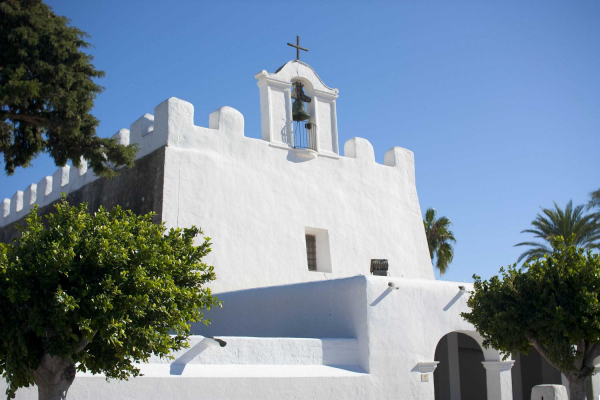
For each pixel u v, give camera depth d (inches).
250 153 821.2
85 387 464.8
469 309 705.6
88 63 623.5
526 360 1040.2
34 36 583.8
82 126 618.8
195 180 761.0
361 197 916.6
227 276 754.2
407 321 654.5
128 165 653.9
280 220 820.6
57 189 981.2
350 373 603.8
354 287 644.1
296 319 691.4
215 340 538.9
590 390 862.5
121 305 369.1
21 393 462.6
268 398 545.0
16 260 367.2
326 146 902.4
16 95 554.9
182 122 773.3
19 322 367.9
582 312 533.6
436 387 933.2
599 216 1246.9
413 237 963.3
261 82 871.1
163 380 495.8
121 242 390.0
